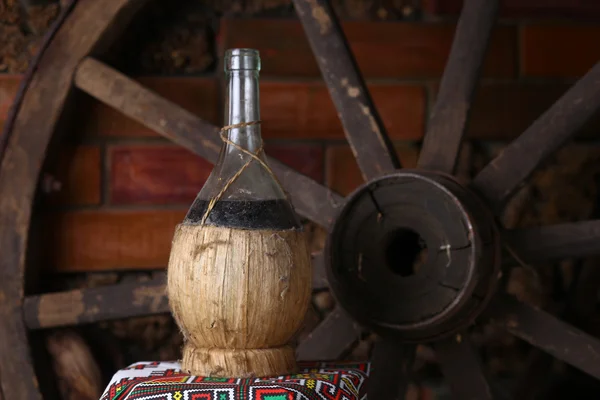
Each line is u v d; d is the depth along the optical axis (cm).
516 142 97
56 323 110
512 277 128
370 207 94
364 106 101
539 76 131
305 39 125
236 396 67
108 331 124
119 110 112
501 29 130
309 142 126
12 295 110
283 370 74
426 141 101
